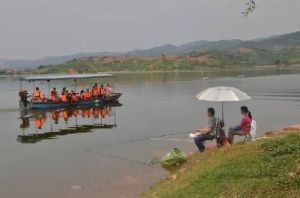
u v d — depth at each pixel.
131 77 162.50
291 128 25.59
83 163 22.92
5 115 48.78
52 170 21.62
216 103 59.09
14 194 17.59
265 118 41.69
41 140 31.61
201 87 94.31
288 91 76.31
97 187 18.12
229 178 12.45
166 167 20.56
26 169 22.09
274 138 15.29
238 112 47.06
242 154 14.22
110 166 21.81
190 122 40.19
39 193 17.64
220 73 181.88
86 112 50.06
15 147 28.86
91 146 28.14
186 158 20.52
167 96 73.38
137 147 26.72
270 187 11.03
